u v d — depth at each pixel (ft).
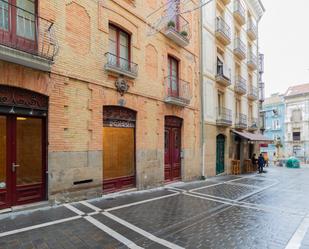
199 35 51.03
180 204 26.71
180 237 17.30
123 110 32.53
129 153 33.63
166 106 39.88
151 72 36.86
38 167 23.70
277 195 33.68
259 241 16.79
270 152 161.27
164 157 40.22
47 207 23.24
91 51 27.84
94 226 18.85
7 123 21.91
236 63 72.38
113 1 30.81
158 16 38.52
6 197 21.49
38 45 22.82
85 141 26.86
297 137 149.59
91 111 27.61
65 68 25.20
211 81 55.88
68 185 25.13
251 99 83.92
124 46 33.32
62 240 16.11
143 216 21.86
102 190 28.81
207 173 52.24
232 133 66.85
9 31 21.57
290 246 16.01
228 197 31.30
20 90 22.34
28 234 16.92
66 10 25.54
